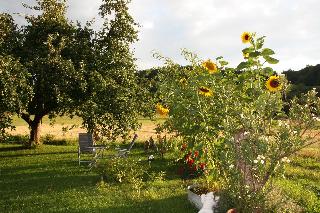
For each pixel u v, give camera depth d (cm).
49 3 2130
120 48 2125
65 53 2056
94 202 1033
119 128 2053
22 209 1006
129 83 2097
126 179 1263
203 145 866
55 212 962
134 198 1056
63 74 1875
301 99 651
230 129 685
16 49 2048
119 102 2027
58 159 1878
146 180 1302
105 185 1232
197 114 878
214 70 803
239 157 638
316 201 839
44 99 2138
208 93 801
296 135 622
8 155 2102
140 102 2098
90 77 1955
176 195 1062
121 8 2127
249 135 639
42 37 2062
